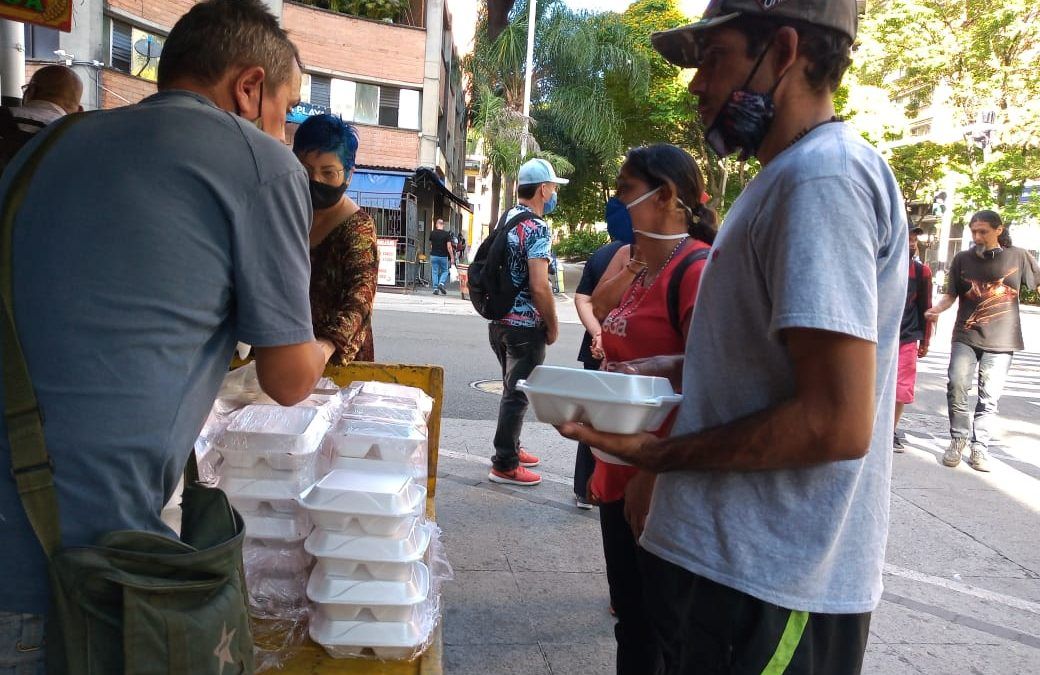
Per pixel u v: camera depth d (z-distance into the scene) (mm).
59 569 1185
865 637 1470
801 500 1365
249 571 1943
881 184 1307
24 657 1235
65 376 1214
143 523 1279
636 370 2109
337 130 2693
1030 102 25141
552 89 22969
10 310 1229
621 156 24094
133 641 1188
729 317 1433
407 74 20906
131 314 1232
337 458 2131
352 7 20516
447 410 6762
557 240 46938
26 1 3691
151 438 1255
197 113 1336
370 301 2750
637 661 2359
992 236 5922
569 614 3318
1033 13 24188
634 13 27016
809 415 1245
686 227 2404
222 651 1283
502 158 21141
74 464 1212
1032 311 25828
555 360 10203
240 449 1966
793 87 1400
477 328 12531
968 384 6094
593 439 1497
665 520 1498
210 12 1489
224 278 1333
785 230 1280
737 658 1415
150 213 1247
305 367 1454
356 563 1861
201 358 1354
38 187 1272
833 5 1354
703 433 1393
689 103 25031
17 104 4387
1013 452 6824
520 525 4238
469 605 3338
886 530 1474
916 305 5914
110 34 16453
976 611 3615
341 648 1852
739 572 1381
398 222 19625
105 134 1297
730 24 1409
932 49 24484
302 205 1433
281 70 1555
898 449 6512
